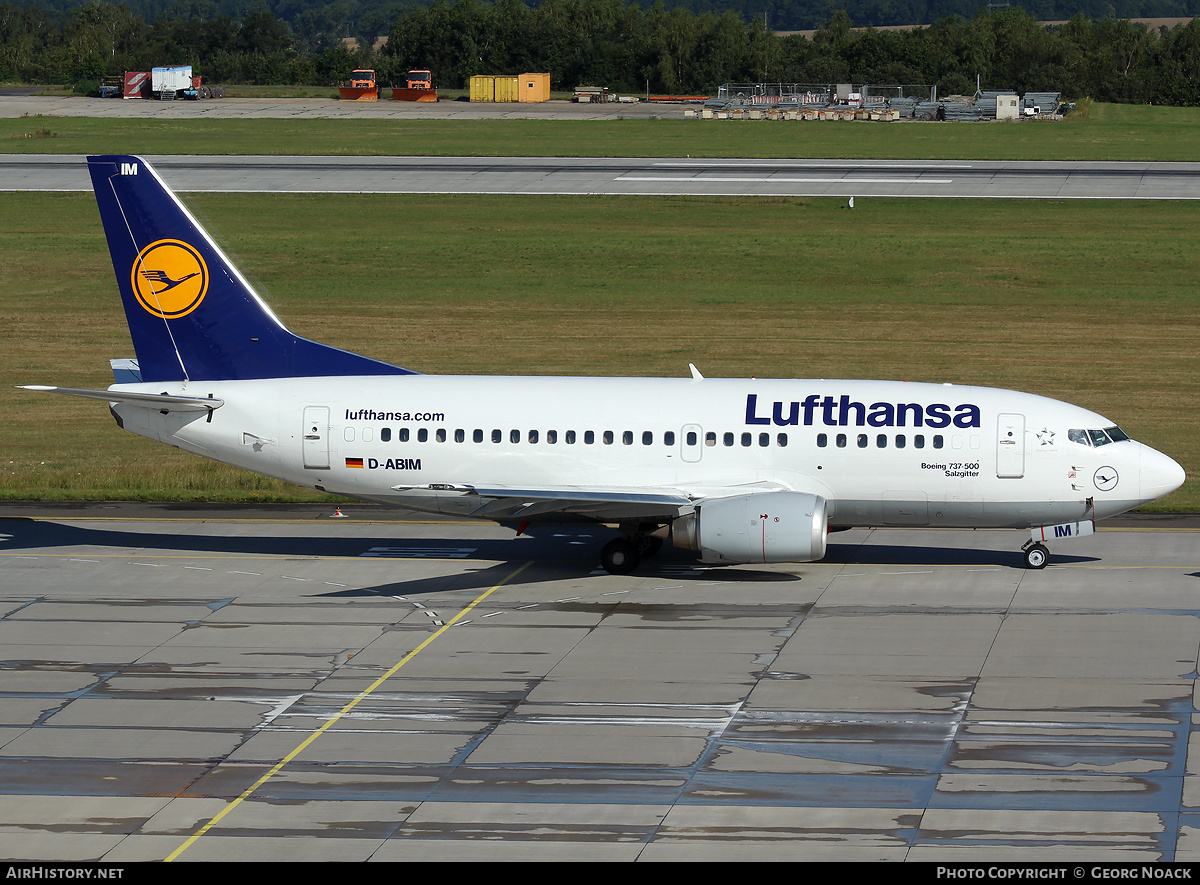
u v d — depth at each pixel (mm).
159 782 102000
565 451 155875
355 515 188500
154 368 163500
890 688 119750
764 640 133250
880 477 152875
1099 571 156625
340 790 100375
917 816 94938
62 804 98375
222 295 161375
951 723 111562
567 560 164625
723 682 121875
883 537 174750
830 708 115312
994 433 151375
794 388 157375
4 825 95000
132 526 182125
